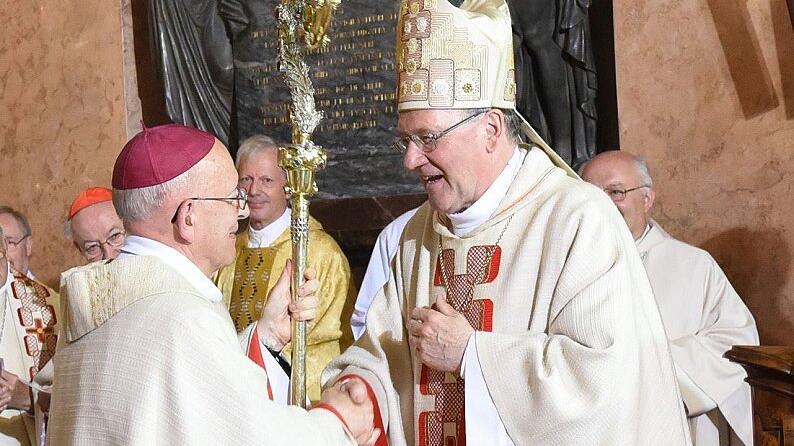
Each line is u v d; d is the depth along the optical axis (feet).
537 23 18.06
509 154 9.91
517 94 18.21
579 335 8.90
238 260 16.40
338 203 19.38
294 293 9.49
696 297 14.61
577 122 18.07
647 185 14.93
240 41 20.15
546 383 8.71
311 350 15.25
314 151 9.48
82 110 21.34
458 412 9.65
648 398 8.96
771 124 16.07
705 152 16.53
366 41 19.49
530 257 9.52
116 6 21.15
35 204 21.53
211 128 20.45
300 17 9.41
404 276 10.46
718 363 13.82
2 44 21.93
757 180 16.14
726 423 14.38
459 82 9.48
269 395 9.36
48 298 15.12
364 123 19.49
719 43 16.47
